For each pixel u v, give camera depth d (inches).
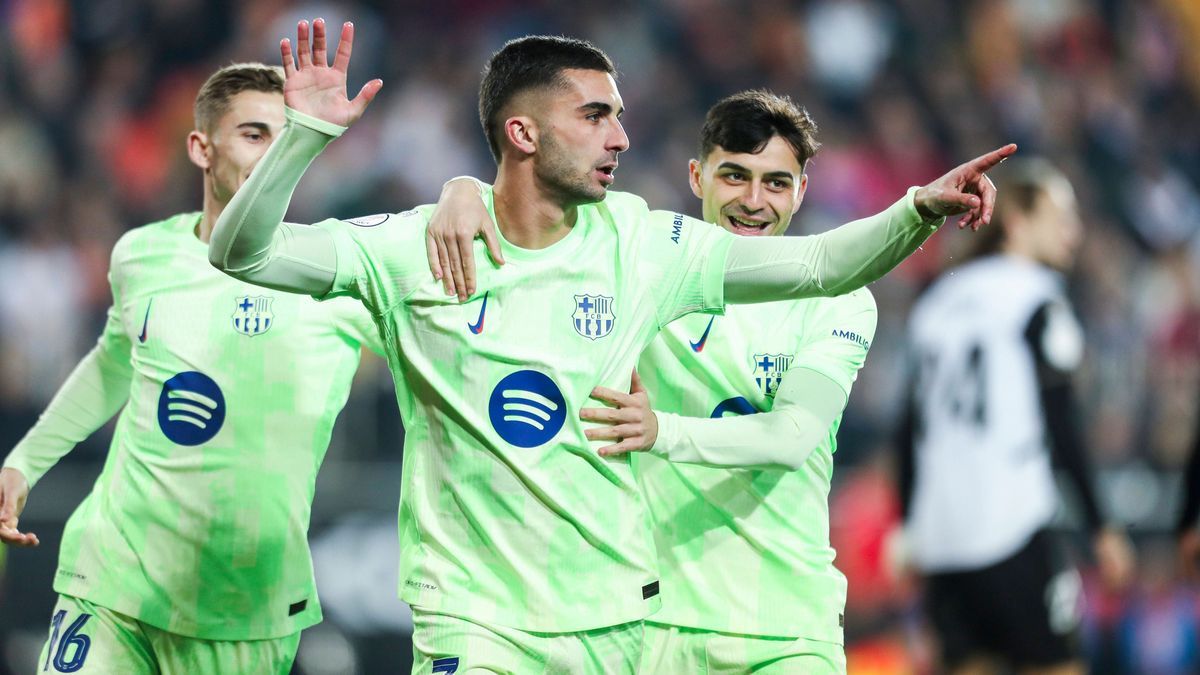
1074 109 2322.8
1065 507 1262.3
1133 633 1284.4
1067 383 991.0
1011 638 990.4
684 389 673.6
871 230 559.2
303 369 716.7
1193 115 2431.1
